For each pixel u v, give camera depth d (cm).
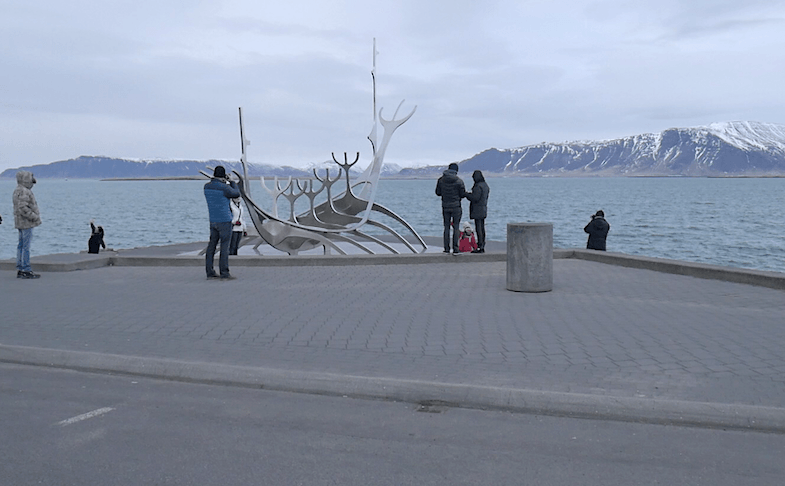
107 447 422
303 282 1105
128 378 582
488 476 377
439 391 512
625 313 823
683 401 477
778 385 523
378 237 2845
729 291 985
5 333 721
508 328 741
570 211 8869
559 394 493
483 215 1448
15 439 436
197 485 368
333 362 603
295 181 2012
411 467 390
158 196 16950
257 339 694
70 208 10069
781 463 396
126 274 1216
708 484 367
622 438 436
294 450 416
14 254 4109
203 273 1229
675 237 5175
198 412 489
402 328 743
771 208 9675
